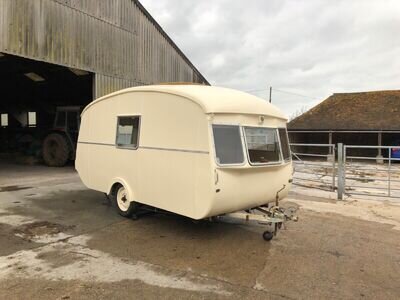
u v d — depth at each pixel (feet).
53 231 17.80
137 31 44.70
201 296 11.40
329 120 86.02
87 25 37.27
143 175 18.31
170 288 11.91
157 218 20.49
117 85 41.65
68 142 44.42
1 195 26.53
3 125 71.26
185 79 55.62
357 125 81.30
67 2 34.83
